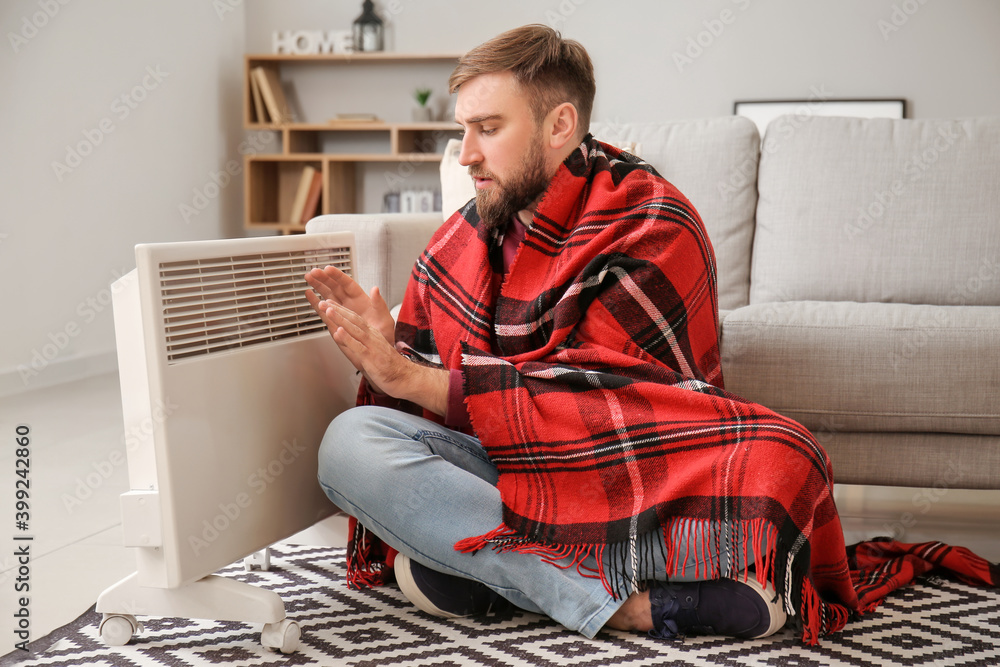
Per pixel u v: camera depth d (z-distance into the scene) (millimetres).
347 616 1259
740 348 1672
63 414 2867
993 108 4191
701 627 1169
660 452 1161
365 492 1197
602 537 1144
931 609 1314
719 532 1108
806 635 1136
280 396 1236
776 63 4359
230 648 1141
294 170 4898
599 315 1243
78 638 1177
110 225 3803
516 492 1197
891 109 4266
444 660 1094
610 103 4527
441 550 1190
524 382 1216
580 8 4516
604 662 1087
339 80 4848
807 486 1128
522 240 1342
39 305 3406
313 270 1294
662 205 1303
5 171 3225
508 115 1258
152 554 1093
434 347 1439
